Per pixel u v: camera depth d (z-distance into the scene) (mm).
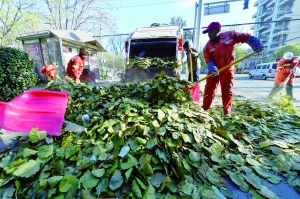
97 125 1775
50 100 1817
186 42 4273
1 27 10906
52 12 12781
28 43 7918
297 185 1250
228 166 1430
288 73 4523
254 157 1568
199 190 1139
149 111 1975
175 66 4637
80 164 1276
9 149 1622
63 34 7664
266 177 1329
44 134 1569
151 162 1315
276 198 1134
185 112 1913
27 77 4156
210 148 1554
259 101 4457
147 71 4484
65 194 1038
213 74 2402
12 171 1214
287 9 38125
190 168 1327
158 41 5344
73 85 2982
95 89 2861
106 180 1135
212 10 7156
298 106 3930
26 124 1616
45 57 7824
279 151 1642
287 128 2285
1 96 3727
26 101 1730
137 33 5754
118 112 1979
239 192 1193
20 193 1087
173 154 1356
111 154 1388
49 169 1240
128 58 5496
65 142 1567
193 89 2840
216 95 5277
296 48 25344
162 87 2154
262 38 46469
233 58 2486
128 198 1045
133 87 2756
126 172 1170
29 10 10086
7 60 3668
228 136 1775
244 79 14516
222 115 2564
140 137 1554
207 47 2572
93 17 14789
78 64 3949
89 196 1006
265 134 2025
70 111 2336
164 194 1103
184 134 1596
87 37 9055
